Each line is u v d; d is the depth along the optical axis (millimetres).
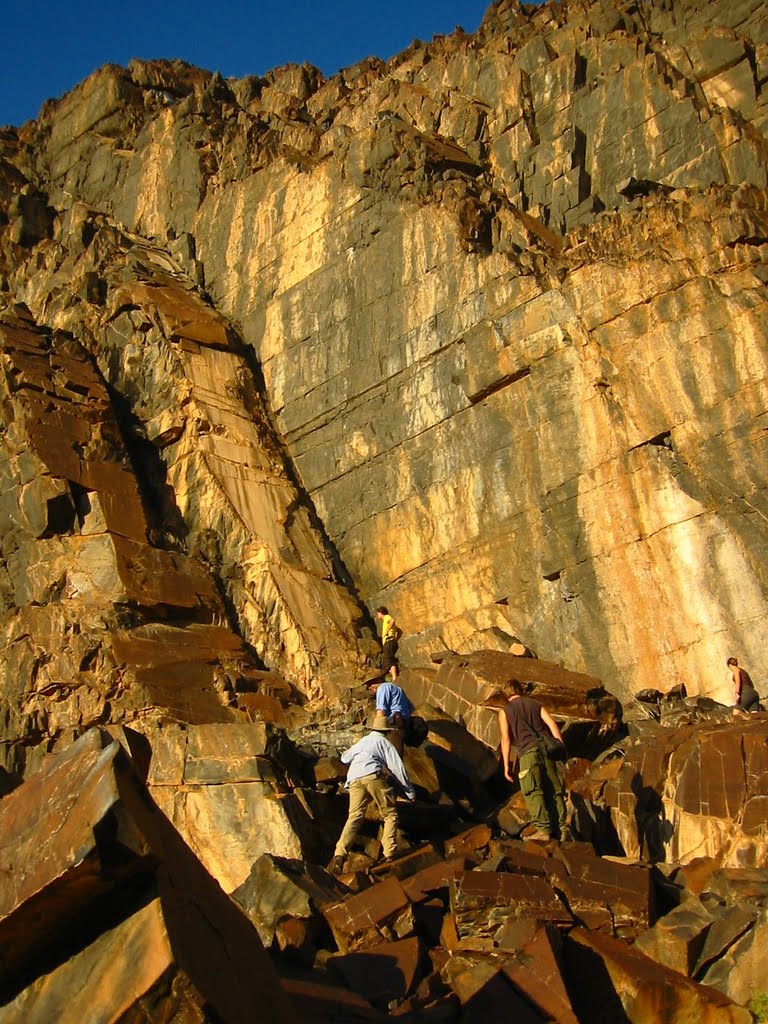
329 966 8695
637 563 17234
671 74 23312
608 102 23750
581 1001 8141
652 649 16797
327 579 20688
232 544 20781
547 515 18312
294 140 27906
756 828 11164
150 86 35062
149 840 6227
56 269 26938
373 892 9531
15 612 18891
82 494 20094
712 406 17188
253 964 6883
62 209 31812
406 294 21969
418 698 16172
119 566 18953
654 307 18156
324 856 12578
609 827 12531
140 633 18344
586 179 23344
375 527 20969
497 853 10781
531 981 7812
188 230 28188
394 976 8453
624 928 9211
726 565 16422
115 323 23750
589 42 25594
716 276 17906
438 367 20859
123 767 6465
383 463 21234
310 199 25188
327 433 22484
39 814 6449
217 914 6809
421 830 12625
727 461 16812
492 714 15070
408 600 20016
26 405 20453
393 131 23719
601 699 15570
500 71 26922
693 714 15023
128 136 32594
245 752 12875
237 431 22406
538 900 9055
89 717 17250
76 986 6070
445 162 23531
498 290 20188
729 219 18109
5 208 32000
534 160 24172
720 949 8789
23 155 34375
